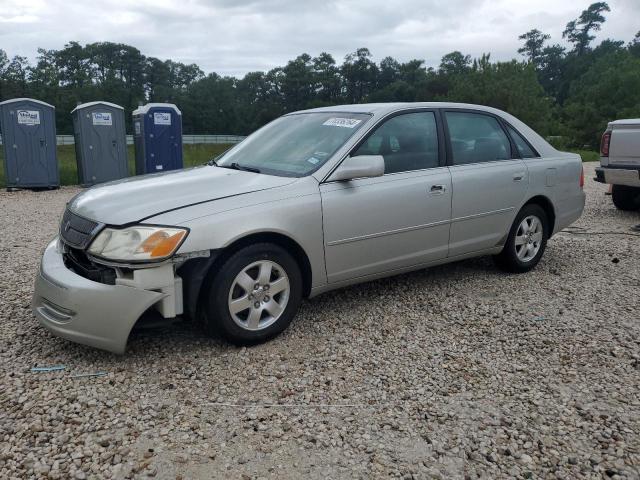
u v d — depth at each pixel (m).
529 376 3.50
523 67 38.41
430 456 2.73
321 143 4.43
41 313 3.69
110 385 3.32
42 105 12.02
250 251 3.71
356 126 4.44
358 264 4.32
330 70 105.38
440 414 3.08
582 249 6.59
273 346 3.88
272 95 105.38
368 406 3.15
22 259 6.00
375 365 3.63
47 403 3.10
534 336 4.09
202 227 3.52
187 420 2.99
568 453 2.76
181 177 4.25
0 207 9.89
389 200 4.36
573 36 117.38
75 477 2.53
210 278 3.63
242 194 3.80
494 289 5.11
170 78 112.56
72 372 3.46
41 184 12.28
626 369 3.60
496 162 5.19
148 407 3.10
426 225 4.63
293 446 2.79
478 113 5.24
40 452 2.69
